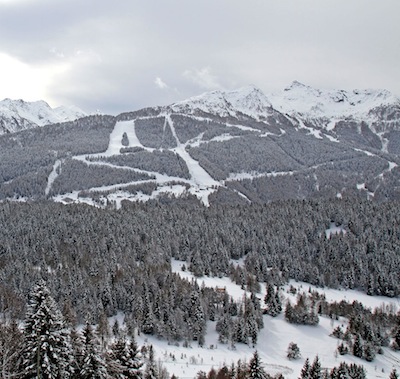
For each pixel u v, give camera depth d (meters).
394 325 170.00
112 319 158.75
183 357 134.62
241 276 199.00
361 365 129.88
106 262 187.75
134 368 62.38
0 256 191.00
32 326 54.34
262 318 165.75
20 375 54.62
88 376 55.62
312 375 100.31
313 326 169.12
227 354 142.25
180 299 166.50
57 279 164.88
